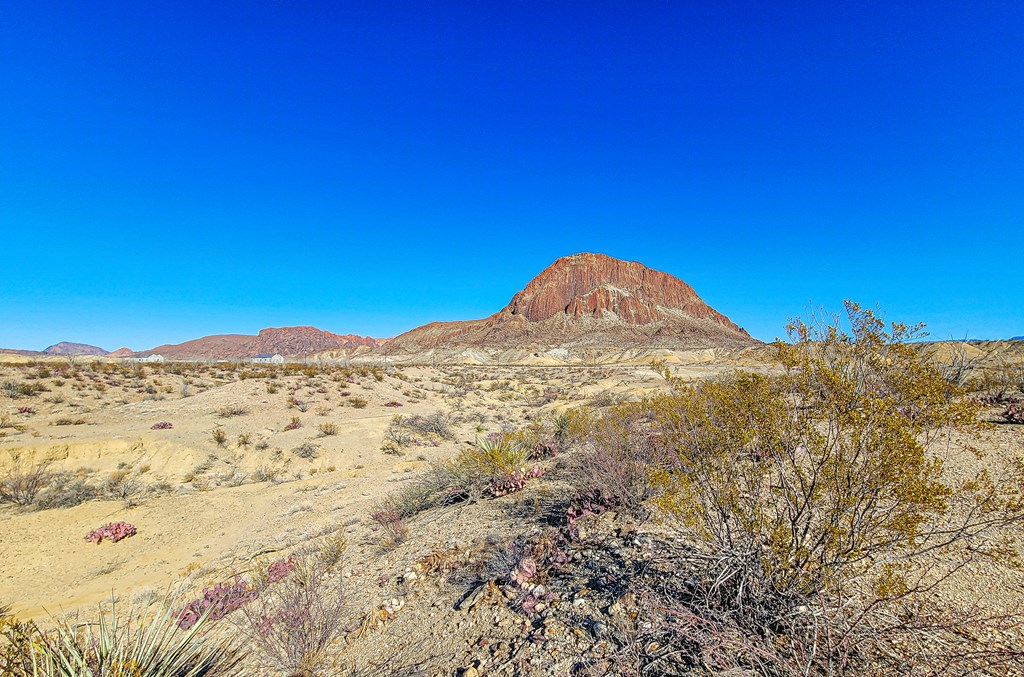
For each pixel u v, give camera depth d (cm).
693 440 316
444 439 2086
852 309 266
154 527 1053
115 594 717
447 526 673
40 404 2170
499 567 458
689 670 256
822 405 261
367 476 1532
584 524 511
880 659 236
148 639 357
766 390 273
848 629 239
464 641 368
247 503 1255
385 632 421
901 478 231
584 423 891
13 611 683
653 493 516
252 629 428
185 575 771
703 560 345
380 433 2059
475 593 437
